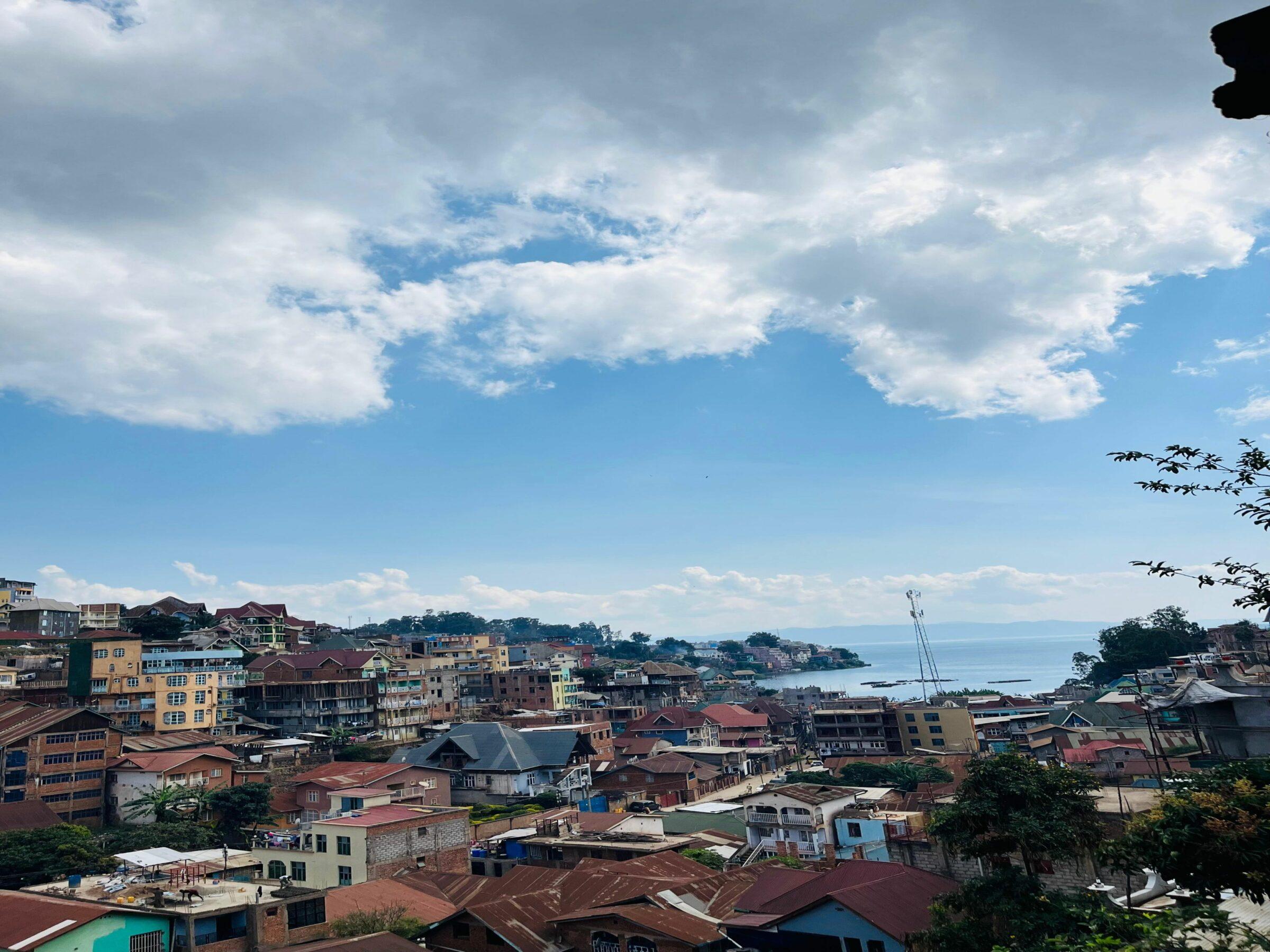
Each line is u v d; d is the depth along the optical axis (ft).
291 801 288.51
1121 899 89.61
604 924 133.08
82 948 116.57
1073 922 82.38
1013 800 92.53
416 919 146.51
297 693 422.41
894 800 225.15
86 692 358.64
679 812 250.37
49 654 432.25
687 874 166.09
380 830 190.60
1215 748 103.76
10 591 539.70
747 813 213.46
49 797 273.95
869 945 105.91
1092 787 94.73
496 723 366.02
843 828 201.57
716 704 510.17
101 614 558.97
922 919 104.88
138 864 150.61
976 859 111.86
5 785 265.54
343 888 161.27
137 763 286.87
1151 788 113.09
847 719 444.55
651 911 134.72
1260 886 54.24
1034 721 422.00
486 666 585.22
